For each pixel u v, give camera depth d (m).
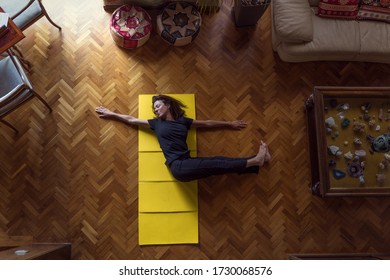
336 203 3.20
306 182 3.22
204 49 3.38
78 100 3.24
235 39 3.42
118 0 3.28
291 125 3.30
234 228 3.12
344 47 3.04
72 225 3.07
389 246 3.15
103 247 3.04
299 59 3.21
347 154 3.02
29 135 3.18
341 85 3.38
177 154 2.98
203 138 3.24
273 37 3.29
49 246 2.89
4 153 3.14
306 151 3.27
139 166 3.15
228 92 3.32
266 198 3.18
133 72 3.31
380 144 3.00
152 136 3.20
